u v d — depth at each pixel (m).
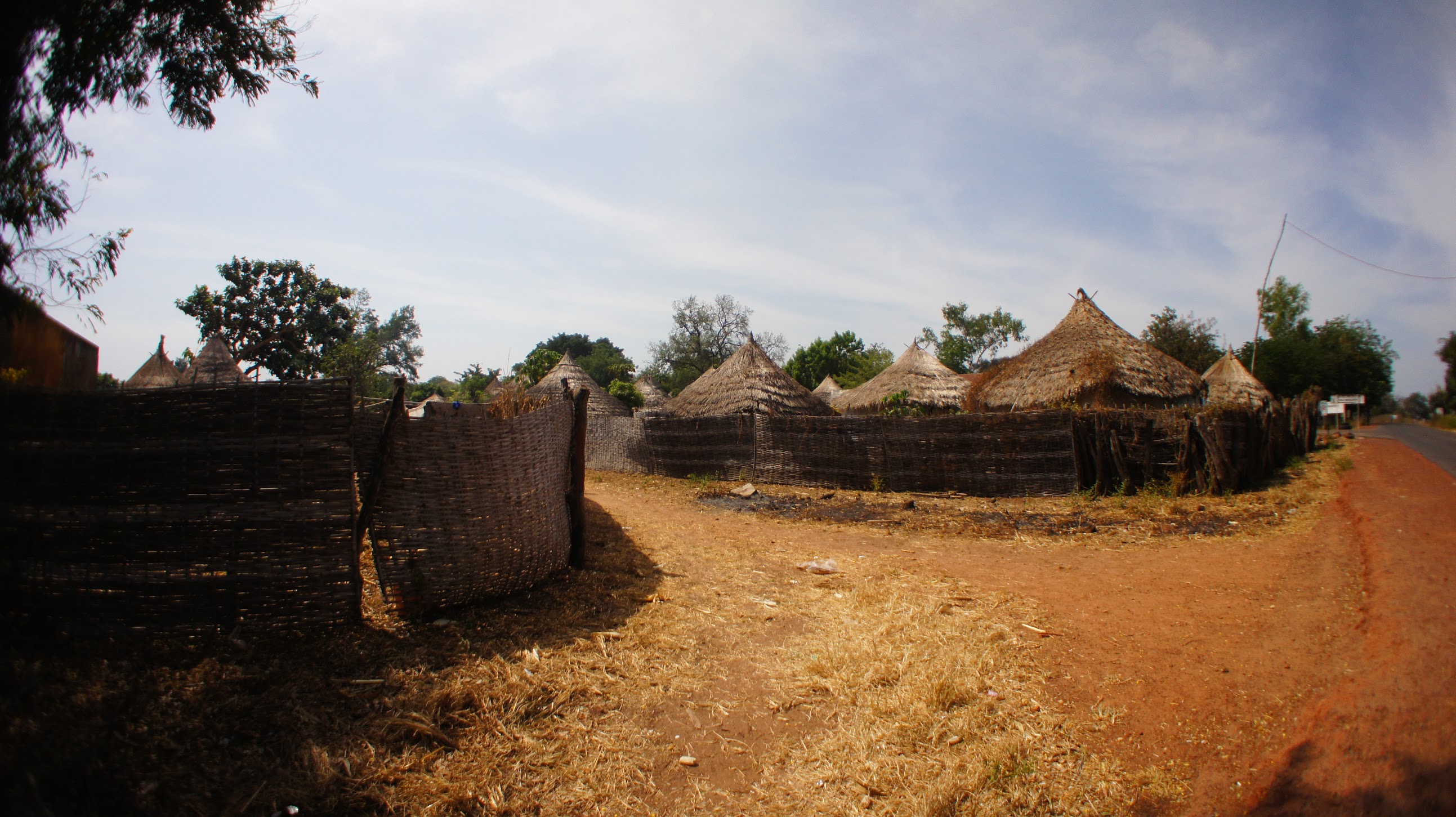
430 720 3.44
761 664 4.57
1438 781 2.70
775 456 14.26
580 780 3.21
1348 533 7.27
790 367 60.19
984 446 11.55
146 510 3.88
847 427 13.15
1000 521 9.52
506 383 11.79
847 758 3.45
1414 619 4.32
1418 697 3.34
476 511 4.96
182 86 4.60
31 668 3.08
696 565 7.03
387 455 4.44
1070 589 6.01
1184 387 16.17
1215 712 3.60
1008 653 4.52
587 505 10.88
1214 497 10.29
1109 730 3.54
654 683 4.19
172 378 18.47
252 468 4.02
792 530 9.44
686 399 22.34
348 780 2.97
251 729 3.19
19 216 3.34
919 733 3.62
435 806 2.90
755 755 3.51
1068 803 3.01
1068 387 15.82
